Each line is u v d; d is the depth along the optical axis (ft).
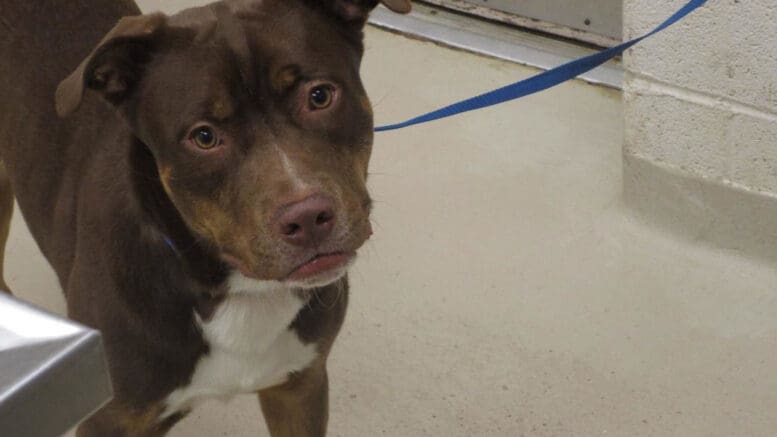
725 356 4.96
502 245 5.55
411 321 5.22
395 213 5.76
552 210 5.73
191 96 3.46
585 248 5.51
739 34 4.95
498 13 7.06
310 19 3.59
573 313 5.19
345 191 3.48
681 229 5.51
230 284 3.75
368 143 3.66
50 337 1.69
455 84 6.69
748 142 5.15
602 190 5.81
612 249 5.49
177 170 3.53
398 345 5.12
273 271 3.45
